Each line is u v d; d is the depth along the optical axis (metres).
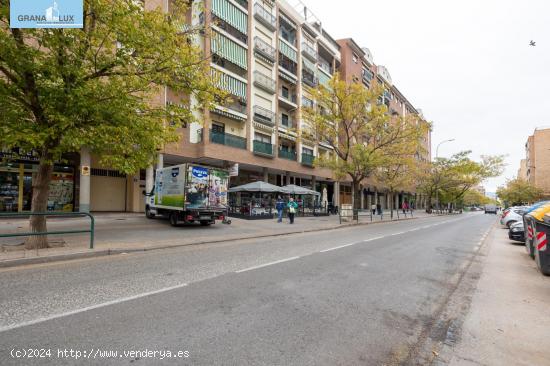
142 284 4.94
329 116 21.70
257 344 3.04
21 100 7.04
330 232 14.38
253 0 26.61
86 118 7.23
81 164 16.42
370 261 7.39
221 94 9.20
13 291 4.45
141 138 8.05
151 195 16.17
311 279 5.54
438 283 5.66
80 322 3.42
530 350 3.11
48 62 6.79
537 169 57.78
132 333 3.18
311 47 34.06
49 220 14.80
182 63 8.14
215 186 14.02
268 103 27.62
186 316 3.67
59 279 5.15
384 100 48.47
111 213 18.95
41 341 2.96
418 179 43.84
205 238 10.34
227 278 5.43
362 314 3.97
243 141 24.44
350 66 39.97
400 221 24.92
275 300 4.34
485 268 7.13
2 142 7.25
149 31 7.83
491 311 4.19
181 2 8.75
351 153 21.36
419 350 3.09
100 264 6.41
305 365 2.70
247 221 17.53
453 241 12.16
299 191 22.64
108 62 7.57
